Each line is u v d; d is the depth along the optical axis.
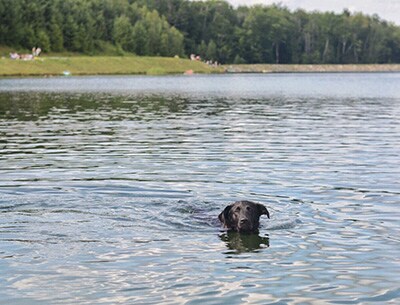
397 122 27.73
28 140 21.50
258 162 16.77
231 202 12.22
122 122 27.98
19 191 13.05
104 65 117.19
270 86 71.31
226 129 24.94
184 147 19.70
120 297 7.31
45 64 107.25
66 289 7.55
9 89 57.72
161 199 12.43
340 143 20.59
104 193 12.92
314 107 37.53
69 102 41.00
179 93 53.62
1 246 9.25
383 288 7.60
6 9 128.88
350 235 9.87
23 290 7.52
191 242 9.60
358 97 48.84
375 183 13.85
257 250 9.18
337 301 7.22
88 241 9.54
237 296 7.36
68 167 16.02
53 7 135.12
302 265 8.46
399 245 9.29
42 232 10.02
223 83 79.69
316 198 12.47
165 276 8.00
